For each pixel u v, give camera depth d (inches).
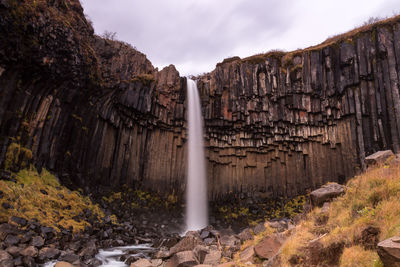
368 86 909.8
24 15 503.2
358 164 880.3
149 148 987.3
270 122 1023.6
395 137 814.5
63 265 343.9
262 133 1050.1
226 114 1042.1
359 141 883.4
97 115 796.0
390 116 835.4
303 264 238.1
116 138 892.6
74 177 706.8
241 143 1067.3
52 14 577.3
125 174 899.4
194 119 1058.7
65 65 619.2
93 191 761.0
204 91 1079.6
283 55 1090.7
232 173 1076.5
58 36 585.6
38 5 541.3
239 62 1096.2
